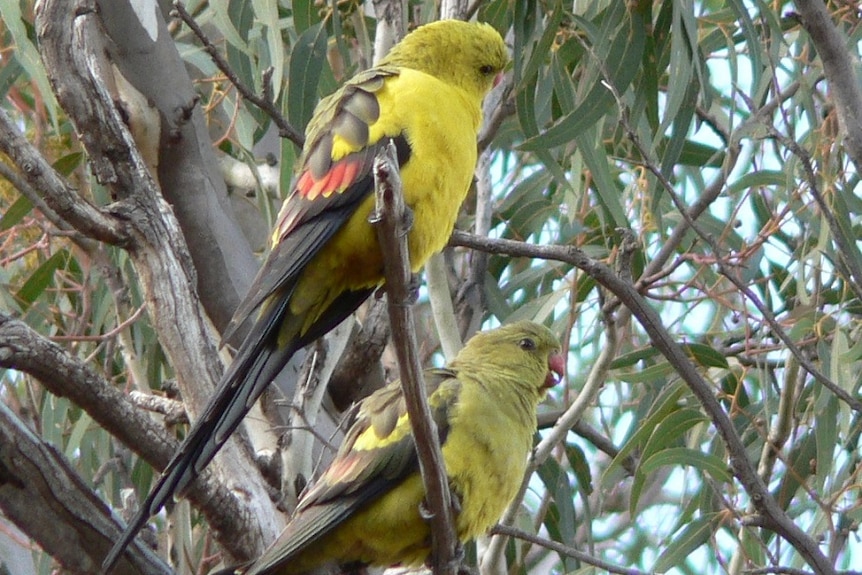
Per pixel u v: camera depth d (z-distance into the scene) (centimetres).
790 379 1077
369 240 751
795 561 1120
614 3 1020
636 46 1016
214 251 1009
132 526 658
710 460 1005
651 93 1048
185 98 1022
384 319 1083
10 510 735
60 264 1208
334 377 1088
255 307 713
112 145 849
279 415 970
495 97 1162
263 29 1183
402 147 755
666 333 902
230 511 825
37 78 962
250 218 1198
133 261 857
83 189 1197
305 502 829
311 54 1027
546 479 1146
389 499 825
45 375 755
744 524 888
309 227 745
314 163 764
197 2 1198
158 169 1011
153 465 792
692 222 923
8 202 1200
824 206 916
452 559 778
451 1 1069
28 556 918
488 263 1219
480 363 912
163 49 1020
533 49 1051
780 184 1080
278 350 759
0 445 727
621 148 1268
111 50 1007
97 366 1277
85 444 1189
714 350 1066
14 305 1118
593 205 1350
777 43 1019
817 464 1072
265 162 1212
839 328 1078
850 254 918
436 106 770
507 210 1283
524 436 880
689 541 1052
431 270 1045
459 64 854
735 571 1095
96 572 748
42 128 1191
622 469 1335
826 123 1073
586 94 994
